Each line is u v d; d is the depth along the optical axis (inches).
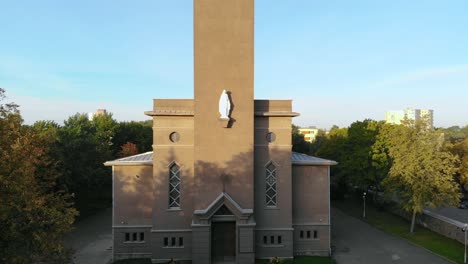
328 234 1381.6
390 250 1427.2
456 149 2327.8
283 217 1333.7
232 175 1278.3
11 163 763.4
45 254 799.7
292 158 1466.5
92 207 2330.2
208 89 1277.1
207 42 1277.1
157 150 1310.3
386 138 2169.0
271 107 1347.2
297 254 1369.3
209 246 1235.9
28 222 774.5
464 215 2049.7
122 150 3063.5
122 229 1338.6
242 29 1284.4
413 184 1640.0
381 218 2014.0
